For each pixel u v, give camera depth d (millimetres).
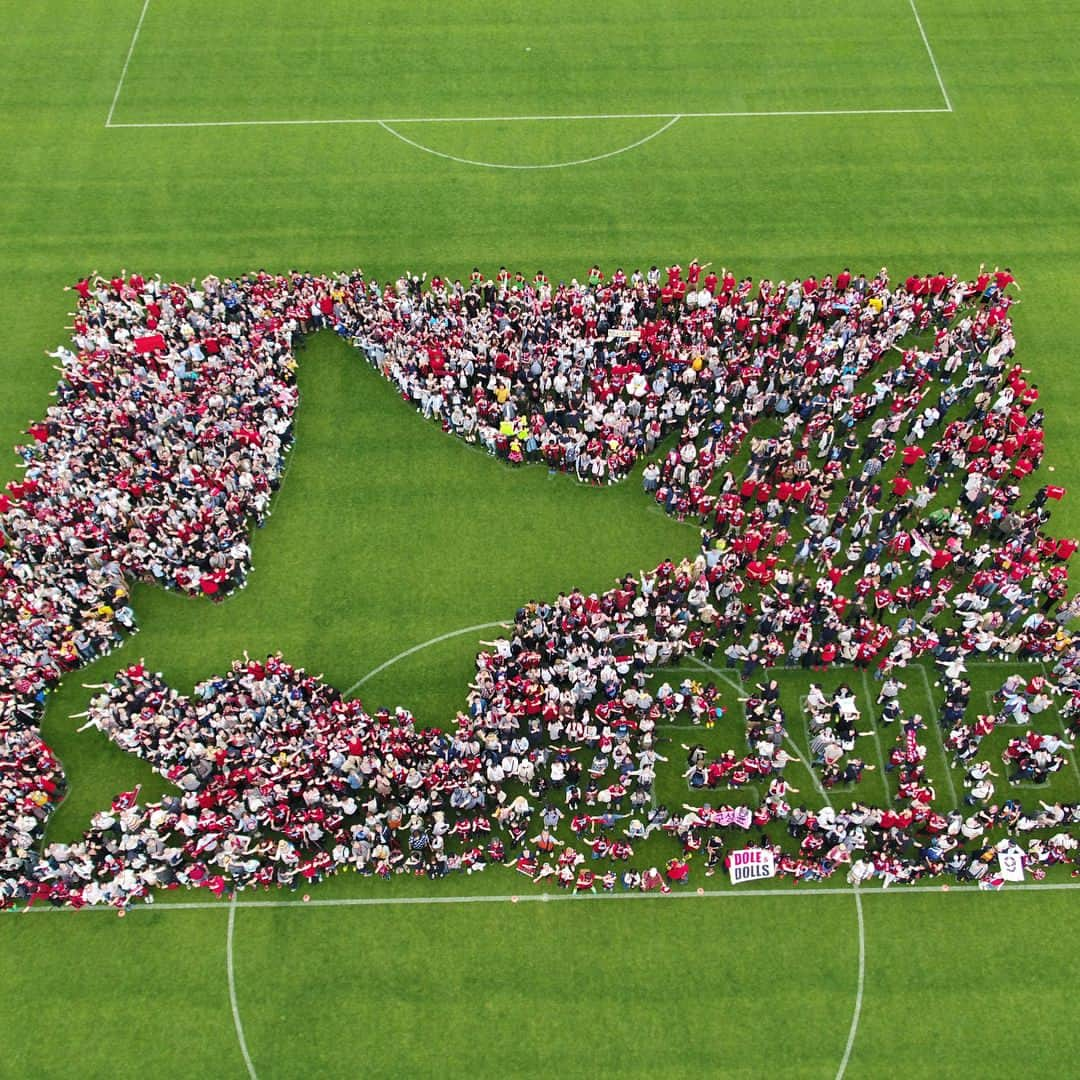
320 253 52688
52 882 33844
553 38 62094
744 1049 31531
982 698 37781
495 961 33094
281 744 34812
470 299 48125
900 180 55031
